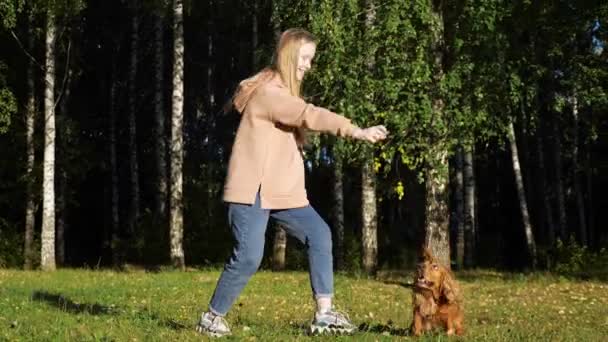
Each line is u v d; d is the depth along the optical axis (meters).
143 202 36.16
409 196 35.59
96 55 34.03
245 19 31.31
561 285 18.05
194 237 29.14
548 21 19.58
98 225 36.22
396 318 9.87
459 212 29.84
